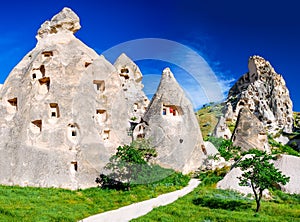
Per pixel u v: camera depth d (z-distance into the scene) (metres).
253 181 29.72
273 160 40.50
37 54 42.62
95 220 25.92
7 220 23.75
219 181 38.41
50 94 39.59
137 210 28.94
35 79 40.94
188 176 41.06
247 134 56.97
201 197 32.34
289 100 89.62
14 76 42.47
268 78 91.25
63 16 45.94
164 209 28.38
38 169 35.97
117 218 26.56
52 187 35.03
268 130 81.94
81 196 32.66
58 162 36.59
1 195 29.94
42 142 37.53
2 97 41.22
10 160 36.97
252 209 29.36
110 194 33.91
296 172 38.62
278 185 37.47
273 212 28.77
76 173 36.88
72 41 44.62
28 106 39.25
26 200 29.06
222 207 29.75
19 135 38.06
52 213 25.98
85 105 39.66
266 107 85.56
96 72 41.84
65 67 41.19
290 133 80.25
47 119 38.72
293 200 34.00
